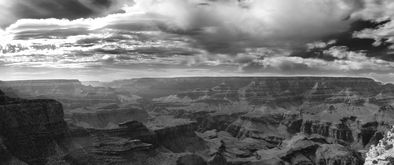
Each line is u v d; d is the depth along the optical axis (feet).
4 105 618.03
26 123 624.59
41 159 609.01
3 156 552.41
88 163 645.10
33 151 609.01
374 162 322.75
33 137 622.13
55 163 615.98
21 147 599.16
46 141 637.71
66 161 633.61
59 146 650.43
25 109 635.25
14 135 601.62
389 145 328.90
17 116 618.85
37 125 637.30
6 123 601.21
